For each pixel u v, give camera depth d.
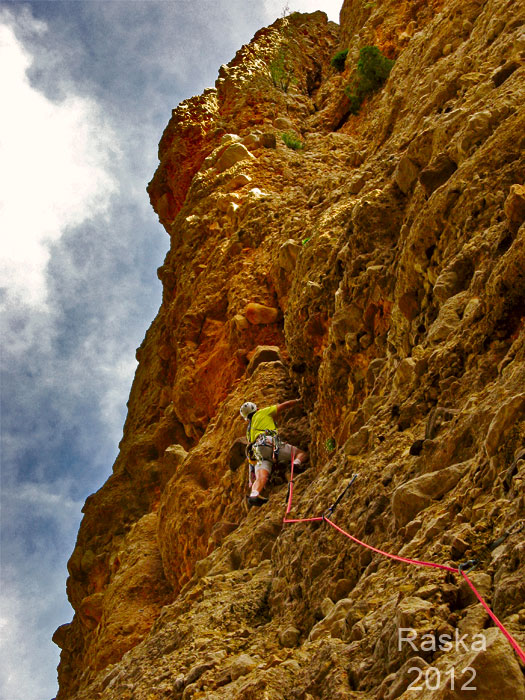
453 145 8.14
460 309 6.26
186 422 16.38
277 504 9.02
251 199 18.62
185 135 25.59
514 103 7.87
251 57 28.78
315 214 15.18
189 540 12.24
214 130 24.97
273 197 18.50
